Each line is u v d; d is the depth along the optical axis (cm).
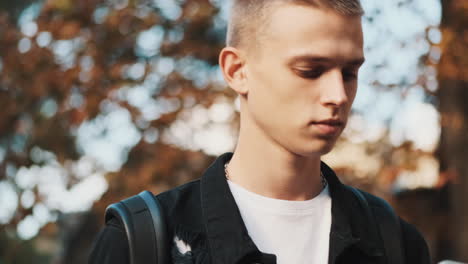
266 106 127
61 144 688
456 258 626
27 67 689
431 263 154
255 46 129
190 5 686
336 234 134
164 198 141
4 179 704
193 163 664
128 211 134
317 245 135
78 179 673
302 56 121
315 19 122
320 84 123
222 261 127
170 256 131
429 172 662
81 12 688
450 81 596
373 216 145
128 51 700
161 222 133
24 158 696
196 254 130
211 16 690
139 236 130
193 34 702
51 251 1331
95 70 667
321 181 143
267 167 134
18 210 682
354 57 123
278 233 133
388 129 625
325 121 123
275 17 125
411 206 686
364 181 635
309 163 135
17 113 708
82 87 667
